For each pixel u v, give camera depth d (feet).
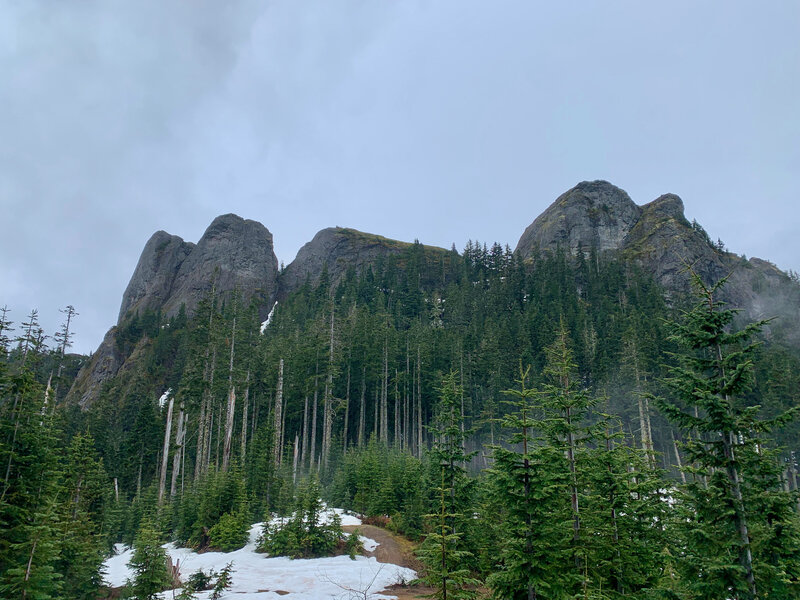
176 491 157.28
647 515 49.44
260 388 206.80
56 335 144.66
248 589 68.59
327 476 162.81
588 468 52.49
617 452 54.29
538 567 41.83
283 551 89.81
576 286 366.22
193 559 89.81
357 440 221.87
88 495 96.48
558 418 50.11
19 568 42.73
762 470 40.34
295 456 178.81
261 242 510.17
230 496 107.96
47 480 54.75
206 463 177.27
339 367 215.31
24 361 56.85
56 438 57.21
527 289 344.49
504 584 42.80
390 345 236.22
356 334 235.61
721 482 38.14
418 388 225.15
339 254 521.65
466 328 263.49
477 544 63.82
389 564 82.89
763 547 36.88
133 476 186.19
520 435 47.98
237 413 213.46
